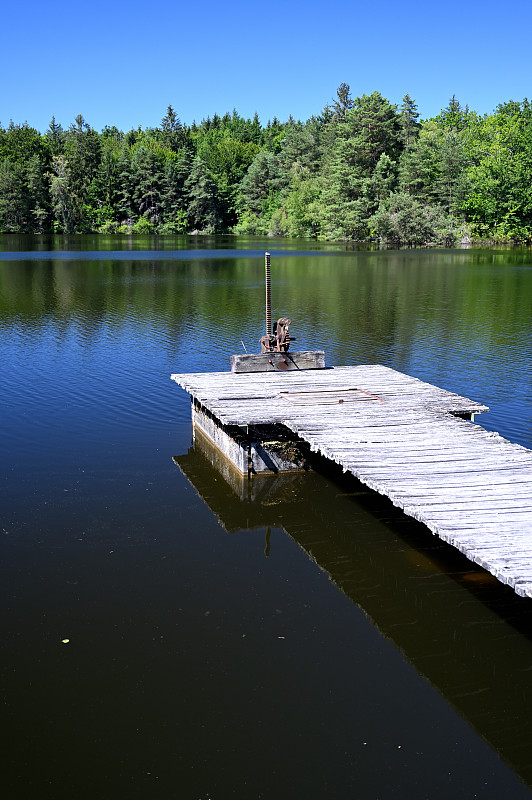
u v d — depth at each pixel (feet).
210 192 410.72
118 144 499.10
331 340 74.95
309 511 34.60
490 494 27.22
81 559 29.37
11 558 29.32
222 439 41.47
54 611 25.55
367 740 19.77
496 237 289.74
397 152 304.91
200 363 64.64
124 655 23.12
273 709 20.85
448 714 20.84
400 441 33.81
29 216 380.78
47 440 43.65
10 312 96.17
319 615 25.67
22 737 19.65
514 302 105.60
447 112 440.45
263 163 420.77
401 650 23.71
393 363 63.93
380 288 124.26
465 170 295.69
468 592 27.37
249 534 32.07
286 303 104.17
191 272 156.46
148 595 26.71
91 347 72.38
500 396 52.80
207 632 24.48
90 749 19.26
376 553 30.50
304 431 35.14
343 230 301.84
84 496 35.60
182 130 516.73
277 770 18.65
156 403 51.88
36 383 57.57
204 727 20.10
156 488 36.81
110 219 411.95
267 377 47.52
